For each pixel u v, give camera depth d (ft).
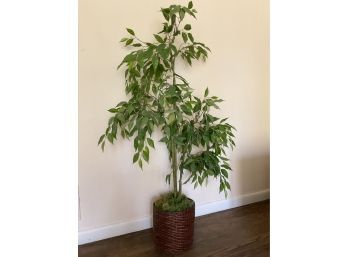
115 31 7.31
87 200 7.46
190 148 7.15
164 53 6.20
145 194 8.16
